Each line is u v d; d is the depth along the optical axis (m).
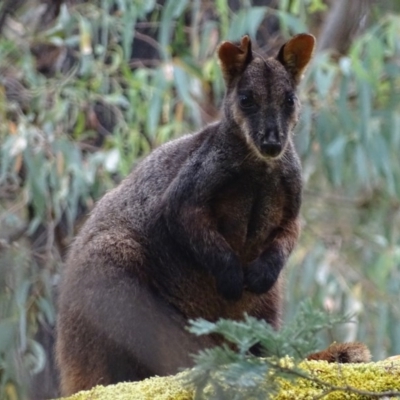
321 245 15.34
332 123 14.30
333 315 5.52
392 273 14.98
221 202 9.60
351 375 6.93
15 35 15.42
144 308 9.45
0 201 14.62
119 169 13.50
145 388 7.21
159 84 13.97
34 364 13.25
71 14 14.96
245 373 5.51
